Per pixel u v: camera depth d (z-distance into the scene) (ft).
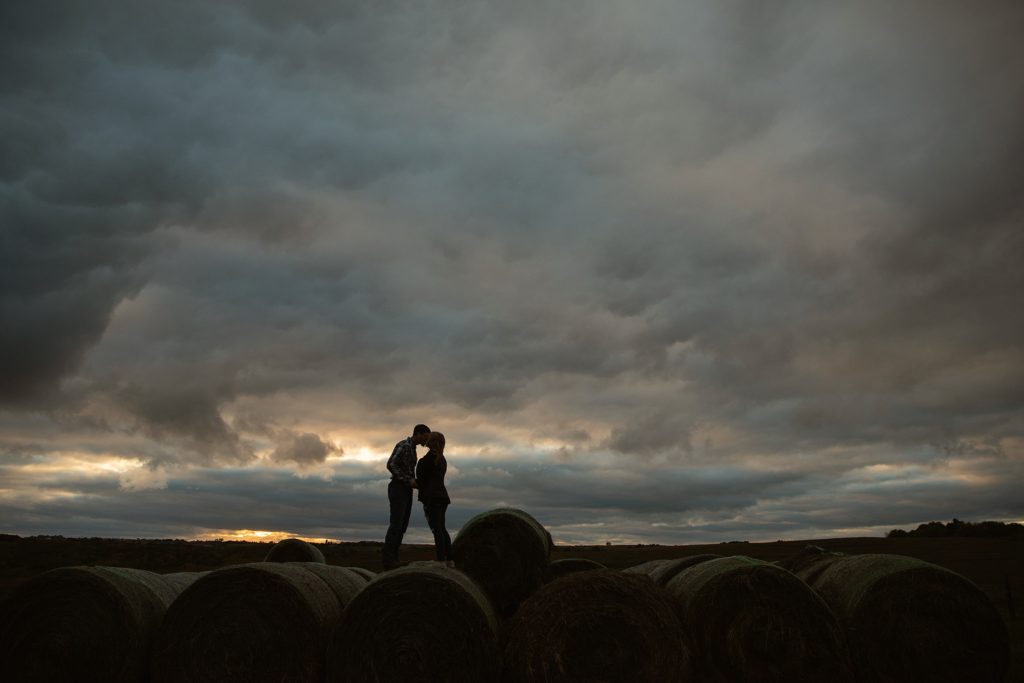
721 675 28.25
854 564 32.17
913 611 28.84
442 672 27.78
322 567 34.04
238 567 29.19
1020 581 107.76
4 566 116.88
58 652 28.04
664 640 28.19
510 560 38.37
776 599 28.48
